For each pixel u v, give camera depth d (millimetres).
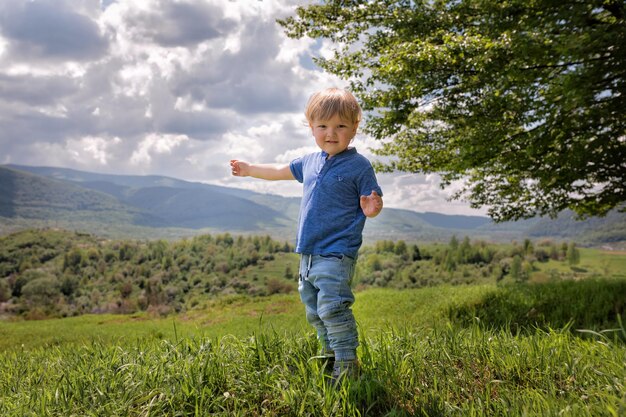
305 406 2354
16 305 107938
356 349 2869
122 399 2512
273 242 181625
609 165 8523
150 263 152375
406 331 3516
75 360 3600
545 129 8094
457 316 9352
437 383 2627
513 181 10484
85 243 173000
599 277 12758
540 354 2852
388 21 9047
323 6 9883
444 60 7754
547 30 7359
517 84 7672
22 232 177750
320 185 2713
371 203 2527
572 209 10898
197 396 2453
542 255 109875
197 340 3445
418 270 89562
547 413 2047
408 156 10312
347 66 9781
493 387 2611
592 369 2584
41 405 2482
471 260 98125
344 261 2600
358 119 2771
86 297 115938
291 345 3143
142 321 22156
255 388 2578
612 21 7594
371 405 2311
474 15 8531
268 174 3191
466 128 8969
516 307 8906
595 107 7820
